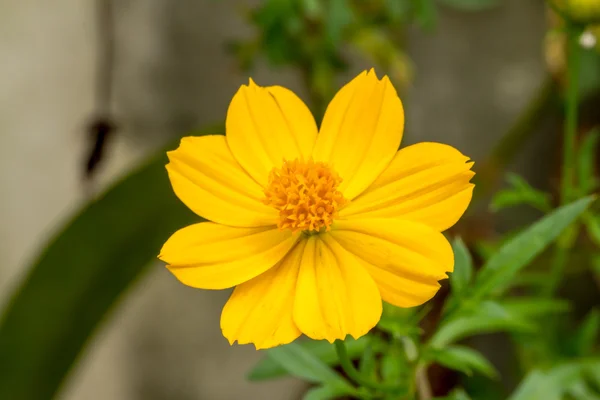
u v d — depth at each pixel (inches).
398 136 14.5
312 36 19.7
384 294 14.2
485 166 22.7
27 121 21.5
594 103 23.0
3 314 18.0
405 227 14.2
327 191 14.5
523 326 16.5
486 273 15.3
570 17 16.7
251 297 14.4
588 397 17.2
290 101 14.8
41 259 17.8
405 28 22.8
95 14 20.9
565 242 17.7
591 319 18.3
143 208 17.9
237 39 22.3
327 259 14.5
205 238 14.5
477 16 23.4
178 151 14.6
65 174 22.0
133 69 21.9
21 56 21.0
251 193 14.7
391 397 15.4
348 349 16.0
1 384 18.1
